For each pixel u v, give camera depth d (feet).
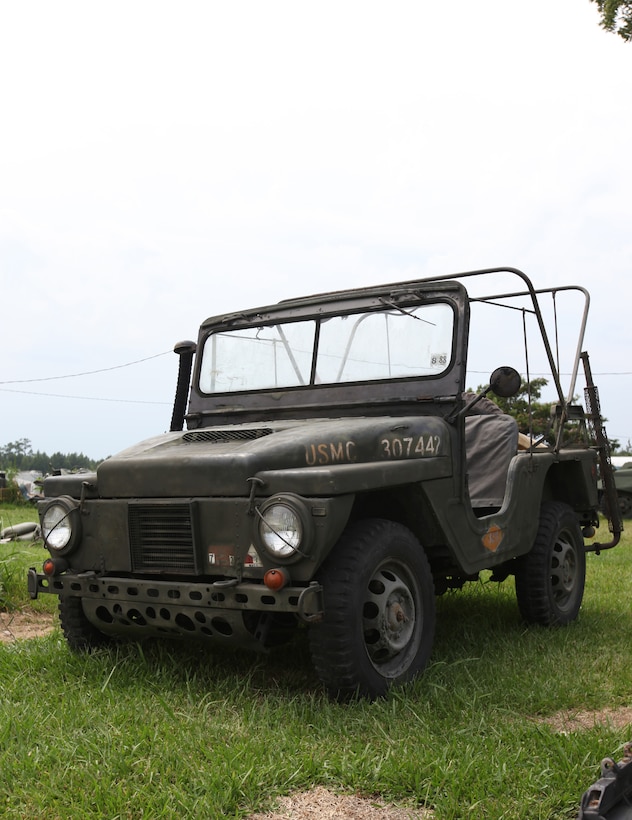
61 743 10.67
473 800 9.29
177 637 13.94
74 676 13.92
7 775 9.80
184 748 10.51
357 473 12.51
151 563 13.34
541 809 9.05
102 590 13.69
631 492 60.03
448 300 15.58
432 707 12.42
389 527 13.35
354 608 12.37
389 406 15.60
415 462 13.94
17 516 50.42
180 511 13.01
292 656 15.29
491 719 11.88
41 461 142.41
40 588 14.84
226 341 17.75
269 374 17.03
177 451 13.79
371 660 12.73
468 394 16.48
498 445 19.34
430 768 9.98
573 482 20.21
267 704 12.17
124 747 10.47
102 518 13.91
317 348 16.61
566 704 12.84
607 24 34.04
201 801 9.07
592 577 25.54
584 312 19.57
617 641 16.87
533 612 18.15
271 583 11.89
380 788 9.70
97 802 9.15
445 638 16.97
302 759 10.24
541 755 10.39
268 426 14.74
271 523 12.07
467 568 15.08
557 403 18.93
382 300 16.19
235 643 12.93
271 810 9.24
